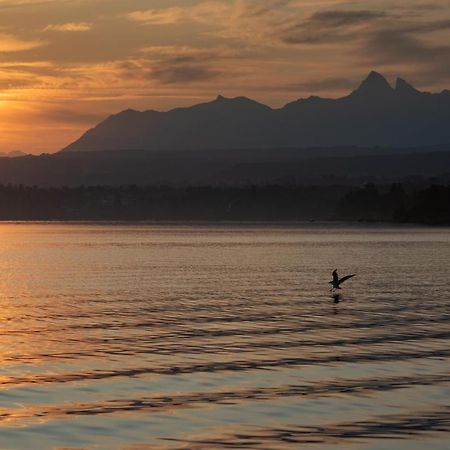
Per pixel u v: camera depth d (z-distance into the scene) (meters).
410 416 51.25
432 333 84.31
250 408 53.06
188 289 137.50
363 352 72.75
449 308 107.81
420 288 139.00
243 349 74.62
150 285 145.75
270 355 71.38
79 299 121.00
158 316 99.69
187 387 58.78
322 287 141.62
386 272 179.25
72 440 46.34
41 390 57.78
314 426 49.19
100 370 64.88
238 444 45.88
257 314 101.56
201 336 82.88
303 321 94.62
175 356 71.06
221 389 58.19
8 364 67.38
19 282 152.88
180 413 51.88
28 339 81.00
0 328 89.06
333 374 63.03
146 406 53.50
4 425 49.12
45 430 48.19
